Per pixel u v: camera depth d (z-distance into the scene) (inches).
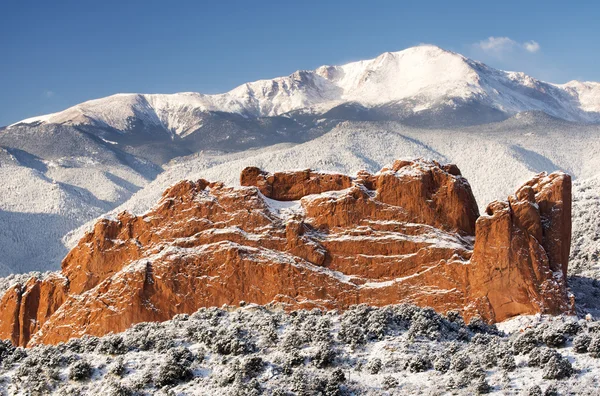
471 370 3818.9
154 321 5285.4
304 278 5241.1
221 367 4173.2
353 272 5300.2
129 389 3998.5
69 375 4210.1
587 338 3976.4
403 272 5246.1
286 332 4517.7
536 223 5211.6
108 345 4503.0
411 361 4010.8
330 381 3838.6
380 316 4522.6
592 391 3486.7
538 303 5017.2
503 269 5073.8
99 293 5462.6
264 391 3870.6
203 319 4877.0
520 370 3838.6
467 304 5068.9
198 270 5364.2
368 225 5438.0
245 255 5344.5
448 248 5231.3
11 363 4598.9
